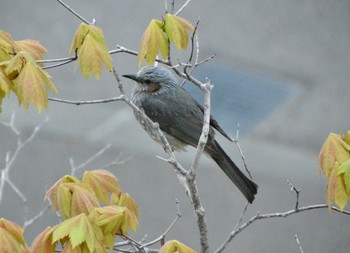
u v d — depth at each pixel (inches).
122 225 254.1
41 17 794.8
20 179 639.1
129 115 698.8
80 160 657.6
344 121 725.3
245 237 615.2
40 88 252.4
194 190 271.7
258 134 688.4
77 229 233.1
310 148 690.2
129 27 794.8
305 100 733.3
